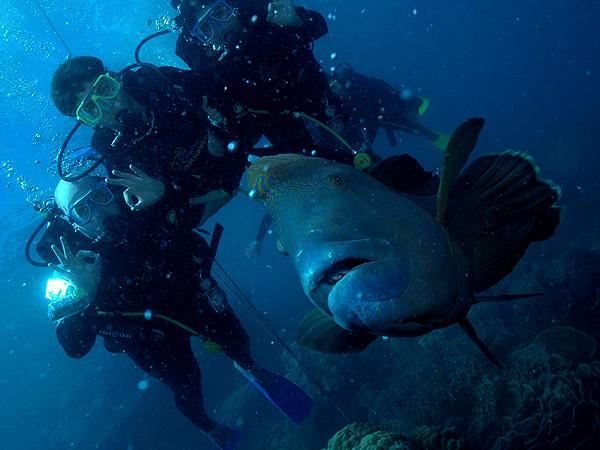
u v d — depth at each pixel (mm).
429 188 948
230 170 1483
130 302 1687
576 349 2559
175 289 1714
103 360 7805
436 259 647
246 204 9539
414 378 3305
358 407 3613
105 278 1635
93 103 1414
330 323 950
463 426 2689
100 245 1701
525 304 3215
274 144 1676
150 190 1345
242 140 1523
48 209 1800
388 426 3129
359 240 587
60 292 1712
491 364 2934
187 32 1733
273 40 1638
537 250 4832
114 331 1737
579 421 1956
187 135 1412
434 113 15648
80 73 1426
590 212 5141
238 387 5266
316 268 579
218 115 1510
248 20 1667
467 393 2887
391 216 660
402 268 585
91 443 5629
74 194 1646
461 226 882
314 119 1627
